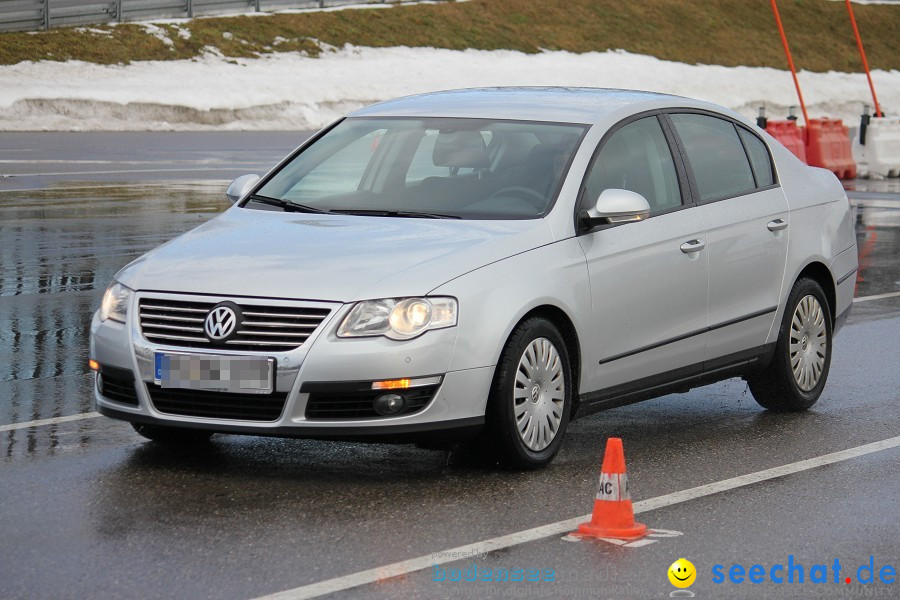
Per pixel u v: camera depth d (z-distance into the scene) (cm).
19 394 2250
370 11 15225
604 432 2064
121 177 6247
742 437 2036
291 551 1448
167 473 1767
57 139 8644
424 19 15525
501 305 1728
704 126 2192
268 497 1661
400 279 1688
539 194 1908
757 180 2228
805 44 18950
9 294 3228
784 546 1491
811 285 2250
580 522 1570
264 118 11062
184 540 1484
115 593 1314
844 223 2391
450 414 1692
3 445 1908
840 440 2019
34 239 4138
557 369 1816
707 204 2094
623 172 2003
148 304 1739
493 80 14050
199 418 1700
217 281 1716
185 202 5244
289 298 1672
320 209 1986
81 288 3328
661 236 1980
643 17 17912
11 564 1398
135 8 13012
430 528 1538
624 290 1914
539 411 1797
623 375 1936
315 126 11150
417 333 1664
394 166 2038
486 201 1919
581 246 1867
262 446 1923
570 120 2036
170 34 12738
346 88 12225
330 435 1659
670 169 2072
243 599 1299
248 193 2086
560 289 1809
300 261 1739
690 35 17862
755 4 19712
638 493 1711
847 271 2386
